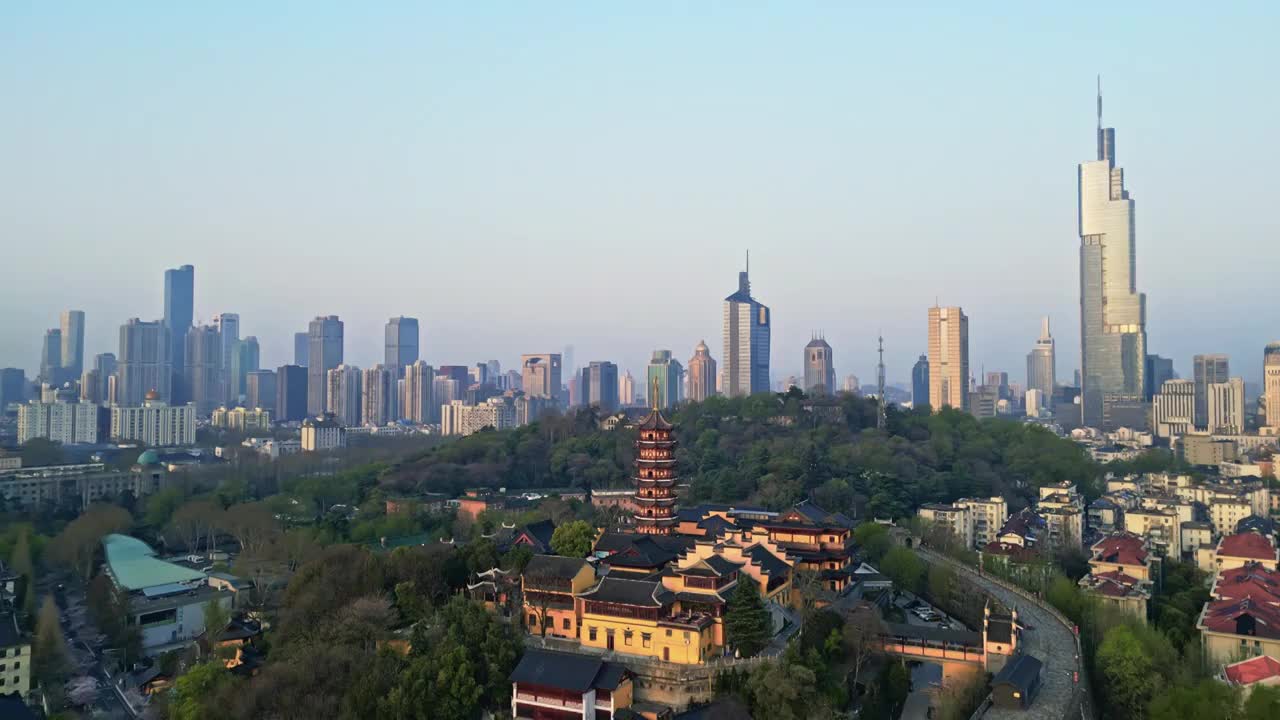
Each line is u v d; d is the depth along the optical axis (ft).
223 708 462.60
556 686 435.94
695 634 465.47
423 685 442.91
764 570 536.42
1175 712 451.12
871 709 465.06
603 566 581.53
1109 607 603.26
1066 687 475.31
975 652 512.63
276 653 520.01
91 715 597.93
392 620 521.24
